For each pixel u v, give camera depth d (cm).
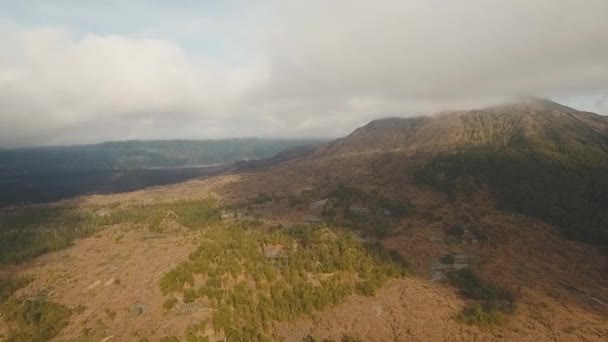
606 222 16638
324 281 11050
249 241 12900
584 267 13288
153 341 8200
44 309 9756
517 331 9456
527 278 12319
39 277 12312
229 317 9025
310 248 12875
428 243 15175
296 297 10094
